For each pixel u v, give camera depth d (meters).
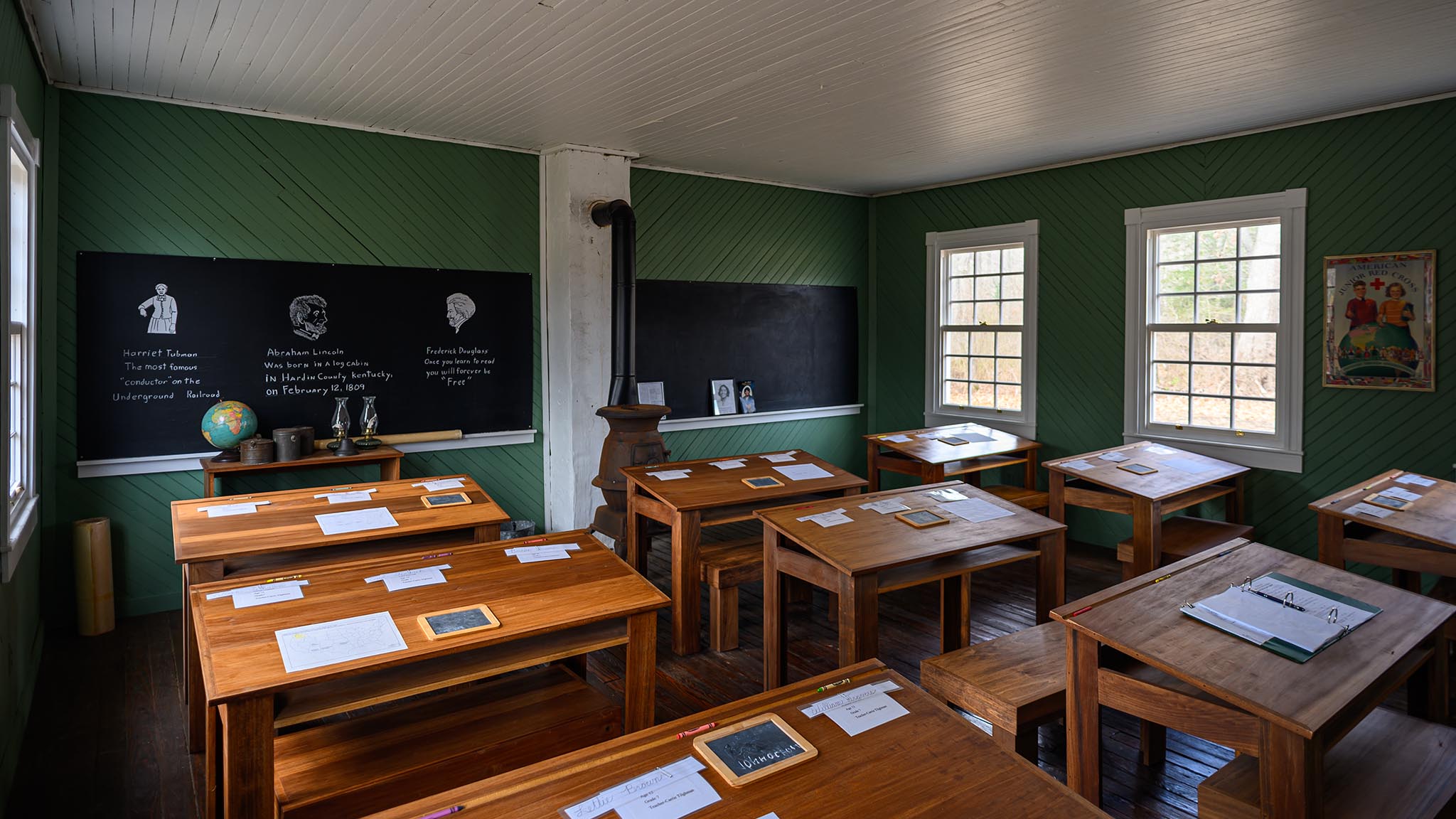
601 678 3.85
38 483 4.04
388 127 5.27
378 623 2.30
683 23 3.50
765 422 7.42
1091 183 6.28
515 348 5.95
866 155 6.17
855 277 7.95
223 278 4.85
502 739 2.38
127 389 4.61
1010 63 4.02
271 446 4.70
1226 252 5.65
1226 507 5.47
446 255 5.62
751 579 4.18
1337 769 2.20
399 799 2.20
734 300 7.11
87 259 4.46
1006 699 2.52
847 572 3.01
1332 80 4.36
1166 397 5.99
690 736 1.76
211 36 3.67
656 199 6.62
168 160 4.66
